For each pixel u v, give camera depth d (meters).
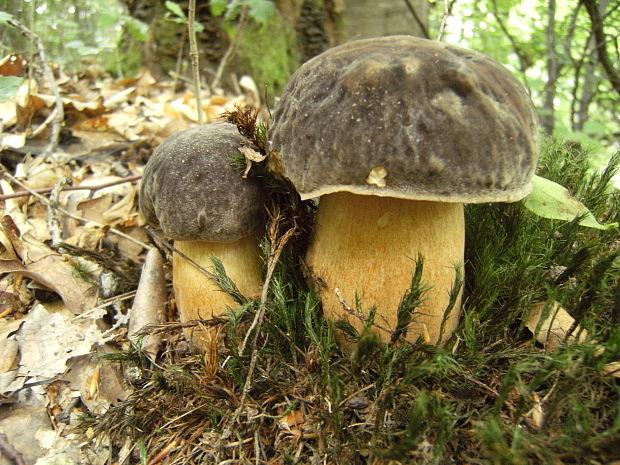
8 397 0.17
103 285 0.22
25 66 0.38
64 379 0.18
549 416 0.13
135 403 0.16
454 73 0.13
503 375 0.15
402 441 0.13
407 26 0.48
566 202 0.18
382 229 0.15
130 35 0.51
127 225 0.26
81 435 0.16
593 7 0.40
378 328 0.16
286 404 0.16
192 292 0.19
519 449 0.12
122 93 0.43
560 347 0.14
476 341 0.16
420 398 0.12
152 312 0.21
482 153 0.12
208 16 0.48
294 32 0.49
